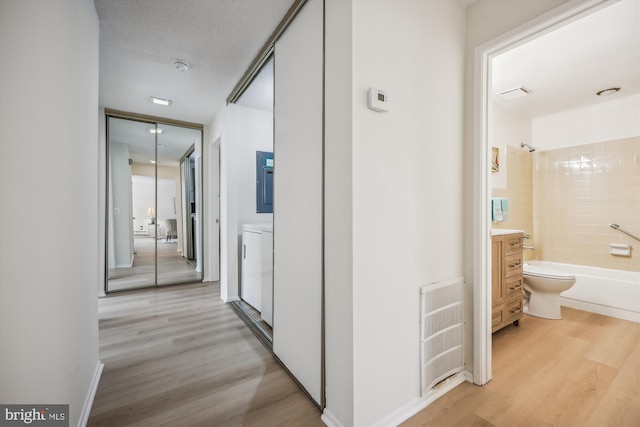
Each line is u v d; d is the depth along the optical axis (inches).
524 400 58.1
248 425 51.4
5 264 28.0
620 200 115.6
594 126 122.3
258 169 131.5
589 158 123.5
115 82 106.4
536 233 139.1
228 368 70.7
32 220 33.0
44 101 36.0
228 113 123.9
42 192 35.6
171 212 173.6
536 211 138.9
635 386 62.5
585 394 59.9
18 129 30.5
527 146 135.8
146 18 70.7
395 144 52.1
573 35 75.0
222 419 52.9
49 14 37.4
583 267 122.8
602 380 65.1
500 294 88.7
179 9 67.4
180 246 178.2
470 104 65.6
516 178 129.5
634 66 91.0
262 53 84.5
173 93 116.7
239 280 128.0
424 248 57.7
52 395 37.9
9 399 28.3
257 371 69.4
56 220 39.7
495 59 86.9
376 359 49.2
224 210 126.7
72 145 46.9
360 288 47.1
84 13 54.2
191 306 117.6
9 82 28.9
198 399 58.7
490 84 64.7
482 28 63.5
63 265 42.4
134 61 91.5
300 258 63.3
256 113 131.2
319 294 55.9
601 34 74.5
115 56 88.5
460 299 64.9
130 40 80.0
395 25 51.9
